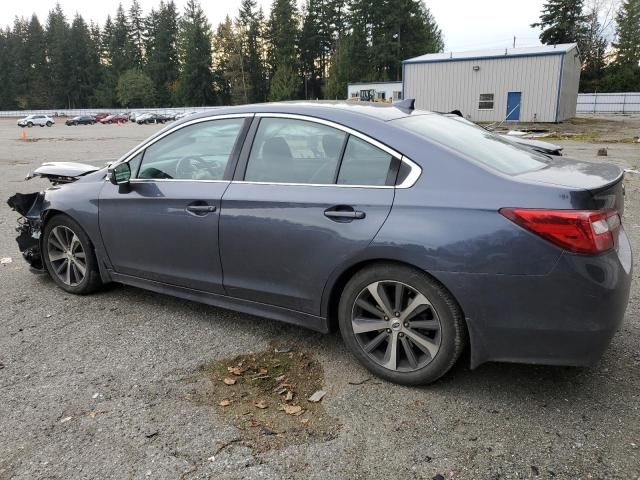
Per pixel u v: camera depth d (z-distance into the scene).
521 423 2.67
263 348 3.54
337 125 3.17
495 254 2.60
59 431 2.66
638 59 68.88
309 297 3.21
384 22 73.12
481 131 3.66
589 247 2.49
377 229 2.87
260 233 3.29
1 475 2.36
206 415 2.79
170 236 3.74
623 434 2.57
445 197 2.75
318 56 92.50
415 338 2.94
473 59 31.91
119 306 4.27
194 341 3.64
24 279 4.96
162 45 104.19
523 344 2.67
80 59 111.06
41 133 41.72
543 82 30.44
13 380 3.16
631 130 26.31
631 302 4.14
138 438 2.60
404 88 34.31
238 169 3.49
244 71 92.25
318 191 3.12
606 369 3.16
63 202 4.36
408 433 2.61
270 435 2.61
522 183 2.66
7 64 115.56
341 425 2.69
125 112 75.75
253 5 90.81
